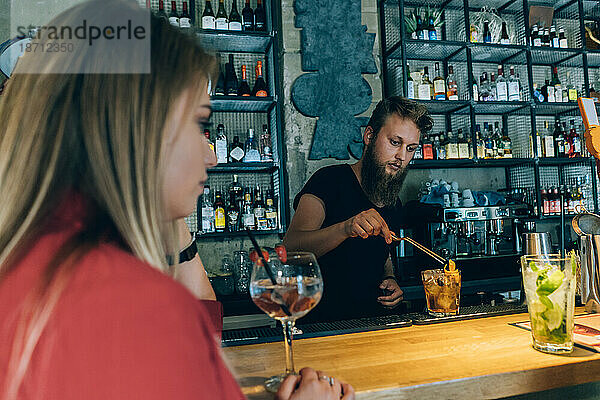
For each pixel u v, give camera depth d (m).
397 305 2.00
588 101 1.39
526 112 3.73
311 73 3.09
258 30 3.12
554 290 0.95
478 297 1.68
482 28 3.61
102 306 0.31
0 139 0.43
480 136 3.58
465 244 3.19
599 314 1.29
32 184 0.41
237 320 2.74
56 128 0.42
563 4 3.93
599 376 0.93
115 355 0.30
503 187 3.80
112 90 0.42
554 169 3.97
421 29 3.46
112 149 0.42
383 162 2.07
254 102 3.05
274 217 3.13
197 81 0.47
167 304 0.32
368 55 3.19
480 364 0.91
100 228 0.40
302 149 3.09
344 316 1.96
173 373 0.30
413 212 3.11
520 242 3.31
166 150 0.45
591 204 3.74
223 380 0.35
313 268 0.81
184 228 1.43
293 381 0.65
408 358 0.96
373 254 2.08
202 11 3.20
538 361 0.92
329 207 2.08
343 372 0.88
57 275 0.34
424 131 2.11
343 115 3.11
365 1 3.31
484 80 3.58
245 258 2.95
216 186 3.24
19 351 0.32
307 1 3.08
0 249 0.39
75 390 0.29
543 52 3.68
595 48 3.92
